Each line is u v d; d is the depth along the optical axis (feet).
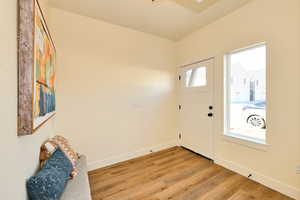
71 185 4.20
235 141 7.31
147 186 6.24
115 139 8.65
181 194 5.71
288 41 5.41
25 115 2.70
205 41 8.93
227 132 8.09
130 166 8.13
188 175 7.09
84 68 7.63
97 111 8.04
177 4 6.79
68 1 6.46
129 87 9.13
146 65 9.84
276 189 5.77
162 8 7.08
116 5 6.80
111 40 8.41
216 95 8.39
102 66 8.14
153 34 9.97
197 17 7.87
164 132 10.90
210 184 6.32
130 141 9.23
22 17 2.69
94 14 7.48
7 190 2.24
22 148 2.91
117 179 6.81
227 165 7.72
